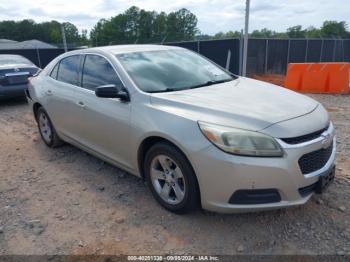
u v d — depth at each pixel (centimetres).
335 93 1001
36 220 361
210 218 343
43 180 455
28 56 2078
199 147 302
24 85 941
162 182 362
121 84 394
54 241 326
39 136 651
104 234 332
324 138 313
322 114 340
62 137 529
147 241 318
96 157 501
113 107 391
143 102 362
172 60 445
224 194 298
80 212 372
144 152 373
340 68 1004
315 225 327
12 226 353
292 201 300
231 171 289
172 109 337
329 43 2145
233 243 308
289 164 289
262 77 1636
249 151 287
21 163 518
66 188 428
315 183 313
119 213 365
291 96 371
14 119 801
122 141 388
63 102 485
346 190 385
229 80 441
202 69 449
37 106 577
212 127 302
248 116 305
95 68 441
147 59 429
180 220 344
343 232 316
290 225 328
